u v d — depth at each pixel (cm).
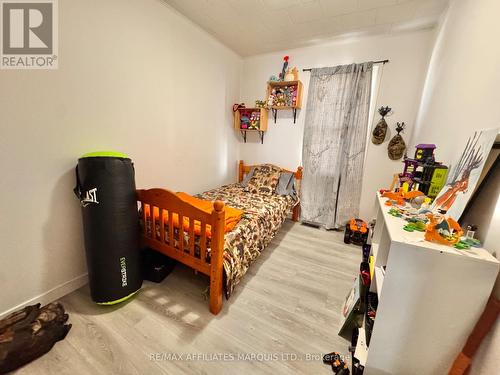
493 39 100
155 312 153
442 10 200
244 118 340
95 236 143
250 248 188
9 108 126
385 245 133
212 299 152
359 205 292
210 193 293
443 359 91
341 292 182
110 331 137
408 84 251
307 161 308
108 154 145
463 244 85
